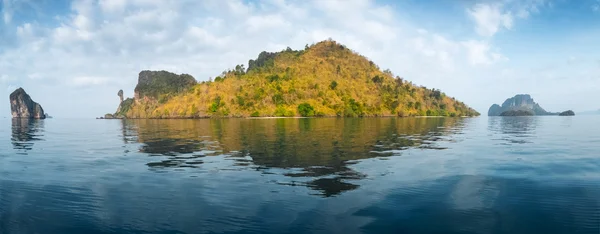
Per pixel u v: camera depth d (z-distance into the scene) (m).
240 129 72.50
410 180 18.58
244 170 21.83
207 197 15.38
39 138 52.16
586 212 13.05
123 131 71.06
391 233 11.27
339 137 48.38
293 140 43.50
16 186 17.89
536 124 92.88
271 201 14.68
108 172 21.61
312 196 15.41
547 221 12.20
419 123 105.38
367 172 20.88
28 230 11.84
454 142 39.94
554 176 19.25
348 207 13.85
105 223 12.34
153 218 12.76
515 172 20.55
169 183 18.22
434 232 11.34
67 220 12.70
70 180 19.27
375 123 105.19
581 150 30.98
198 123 117.88
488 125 88.44
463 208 13.66
